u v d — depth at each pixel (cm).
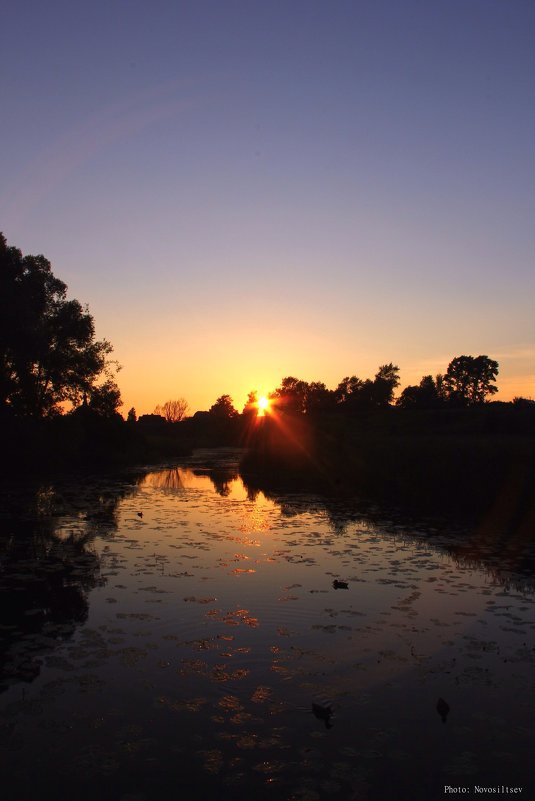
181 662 799
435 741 615
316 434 4753
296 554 1442
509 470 2172
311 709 678
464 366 10675
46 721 650
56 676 755
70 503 2427
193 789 541
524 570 1280
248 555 1431
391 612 1005
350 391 9406
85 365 4369
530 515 1970
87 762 579
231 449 10319
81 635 896
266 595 1102
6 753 593
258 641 875
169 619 970
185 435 12412
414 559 1387
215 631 915
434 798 529
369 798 530
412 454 2831
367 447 3394
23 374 3844
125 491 2931
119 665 788
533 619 966
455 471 2383
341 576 1234
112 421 5372
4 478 3619
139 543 1577
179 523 1909
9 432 3700
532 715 664
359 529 1783
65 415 4484
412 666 789
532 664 793
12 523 1900
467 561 1366
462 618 973
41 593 1112
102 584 1173
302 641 876
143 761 581
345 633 908
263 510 2209
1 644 860
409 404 8919
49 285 4119
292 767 572
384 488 2784
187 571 1275
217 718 658
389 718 659
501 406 7219
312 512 2145
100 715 662
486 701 696
